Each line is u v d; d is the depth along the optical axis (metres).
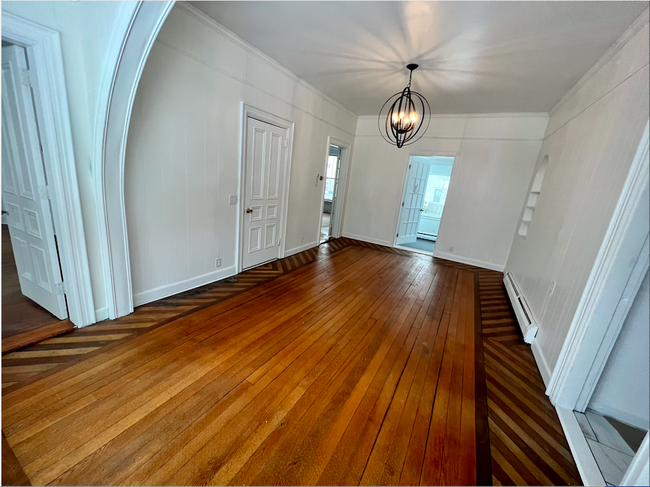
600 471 1.48
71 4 1.79
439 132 5.16
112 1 1.64
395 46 2.74
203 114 2.75
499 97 3.86
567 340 1.90
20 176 2.06
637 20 1.94
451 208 5.25
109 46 1.74
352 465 1.43
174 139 2.57
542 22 2.16
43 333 2.09
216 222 3.21
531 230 3.67
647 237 1.53
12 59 1.76
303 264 4.34
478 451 1.56
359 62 3.18
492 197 4.88
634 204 1.54
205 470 1.34
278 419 1.64
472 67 3.03
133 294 2.57
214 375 1.91
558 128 3.58
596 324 1.72
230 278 3.54
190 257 3.03
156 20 1.73
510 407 1.88
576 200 2.40
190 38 2.47
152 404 1.65
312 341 2.39
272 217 4.11
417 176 6.09
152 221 2.58
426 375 2.11
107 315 2.41
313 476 1.37
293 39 2.80
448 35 2.46
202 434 1.51
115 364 1.91
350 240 6.29
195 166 2.81
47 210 2.01
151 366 1.93
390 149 5.68
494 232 4.94
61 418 1.51
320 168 4.95
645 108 1.65
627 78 1.98
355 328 2.66
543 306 2.60
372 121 5.73
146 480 1.28
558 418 1.83
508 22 2.21
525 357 2.44
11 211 2.29
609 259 1.64
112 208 2.20
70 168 1.96
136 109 2.24
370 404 1.80
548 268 2.71
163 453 1.40
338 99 4.76
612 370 1.79
